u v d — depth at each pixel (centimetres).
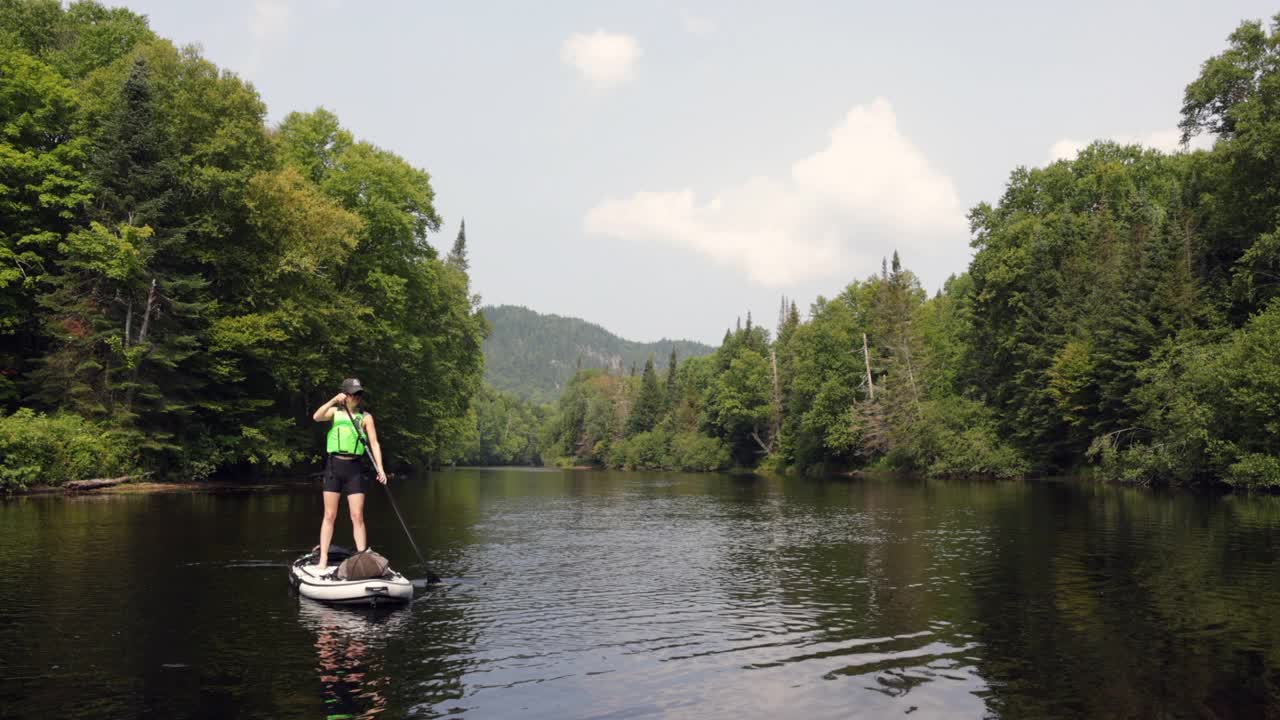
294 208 3008
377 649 638
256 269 2984
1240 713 491
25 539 1248
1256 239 3309
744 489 3653
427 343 4325
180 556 1090
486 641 670
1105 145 5234
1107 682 556
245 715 475
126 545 1188
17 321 2580
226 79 2956
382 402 3906
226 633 677
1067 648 650
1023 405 4650
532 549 1305
